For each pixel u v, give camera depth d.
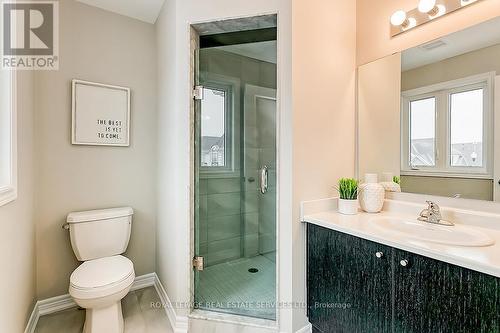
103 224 1.90
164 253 2.02
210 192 2.07
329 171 1.70
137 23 2.23
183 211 1.70
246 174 2.14
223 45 1.88
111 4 2.01
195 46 1.75
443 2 1.39
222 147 2.08
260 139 2.04
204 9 1.64
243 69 2.04
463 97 1.34
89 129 1.99
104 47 2.07
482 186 1.28
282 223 1.54
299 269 1.54
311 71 1.60
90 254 1.85
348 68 1.81
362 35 1.81
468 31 1.31
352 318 1.28
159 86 2.18
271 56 1.88
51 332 1.63
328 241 1.41
